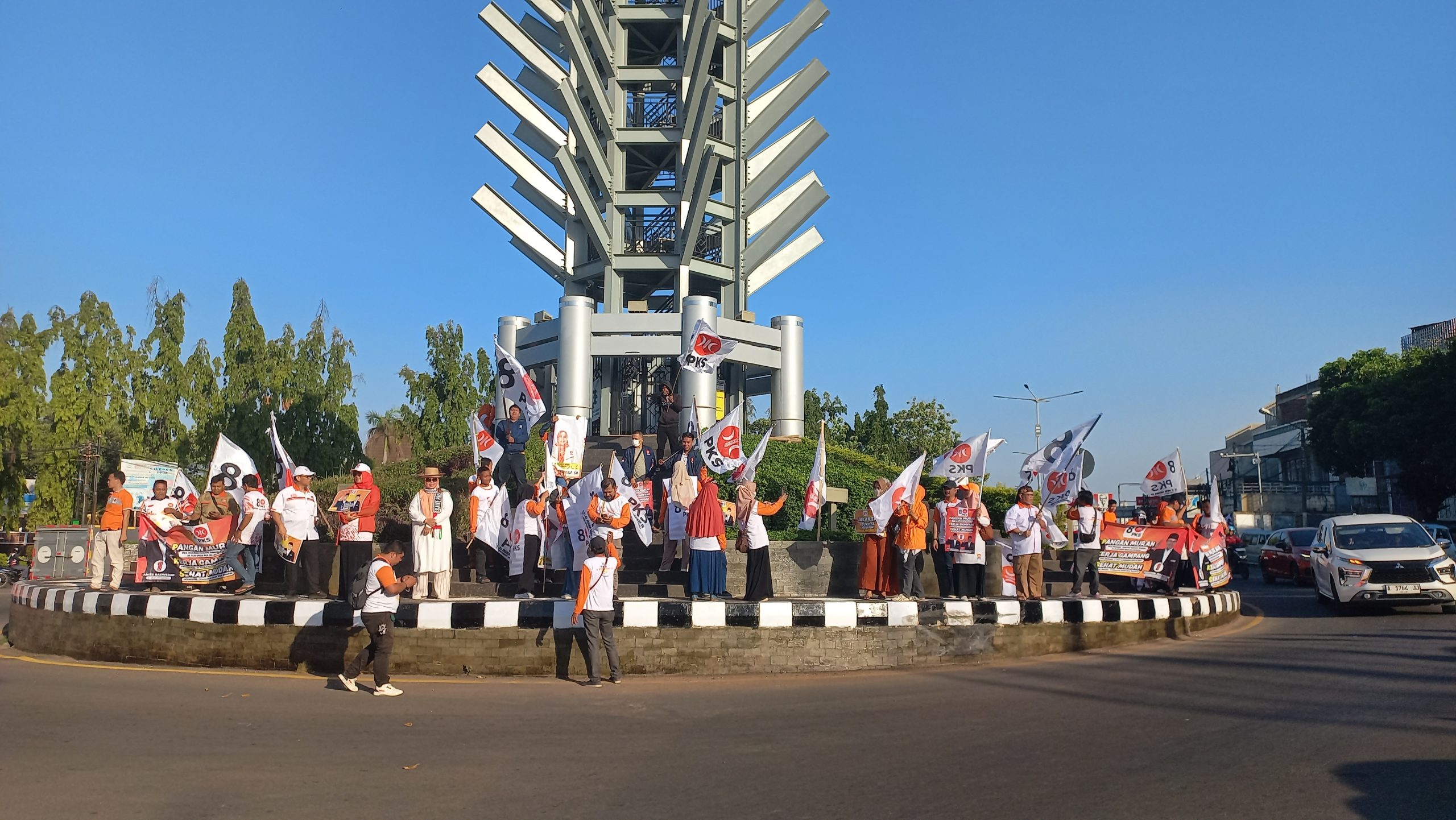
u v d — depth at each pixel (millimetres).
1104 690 10078
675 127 29781
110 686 10461
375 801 6051
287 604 12234
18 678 11078
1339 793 6074
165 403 38062
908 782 6480
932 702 9617
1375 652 12086
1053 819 5637
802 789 6348
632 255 29281
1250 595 23047
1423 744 7281
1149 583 17750
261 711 9055
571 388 27031
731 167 30531
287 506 13531
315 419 37938
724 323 28125
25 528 35938
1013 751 7359
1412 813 5668
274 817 5691
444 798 6121
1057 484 16625
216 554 14445
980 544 14438
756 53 31578
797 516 19078
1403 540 17547
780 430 29453
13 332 36094
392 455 45250
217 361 38812
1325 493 67375
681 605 11930
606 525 12562
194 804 5922
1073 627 13695
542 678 11609
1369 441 47312
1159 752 7215
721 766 6980
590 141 28594
